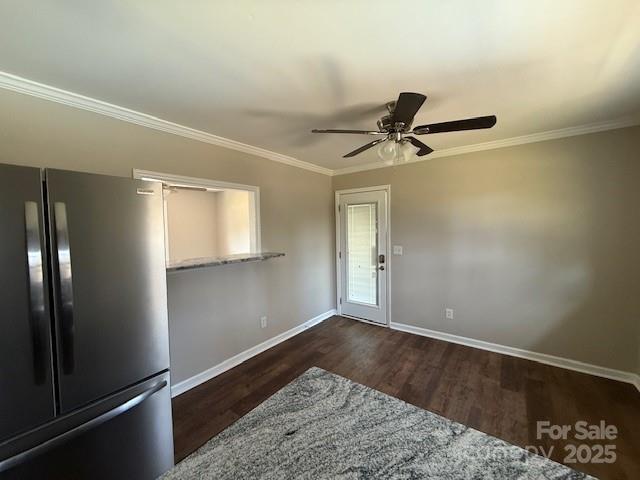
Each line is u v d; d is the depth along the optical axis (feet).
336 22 3.94
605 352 8.34
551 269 9.04
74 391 4.19
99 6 3.57
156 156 7.38
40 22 3.83
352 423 3.37
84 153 6.20
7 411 3.66
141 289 4.94
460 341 10.87
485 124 5.50
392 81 5.57
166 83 5.57
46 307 3.92
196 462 2.83
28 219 3.74
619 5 3.65
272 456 2.89
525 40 4.38
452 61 4.93
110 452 4.59
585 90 6.06
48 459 3.98
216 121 7.52
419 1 3.57
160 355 5.25
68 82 5.49
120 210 4.63
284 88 5.80
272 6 3.63
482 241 10.18
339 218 14.08
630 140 7.77
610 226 8.14
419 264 11.68
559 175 8.75
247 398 7.67
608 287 8.25
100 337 4.44
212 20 3.87
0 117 5.22
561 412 6.82
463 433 3.20
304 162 12.26
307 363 9.59
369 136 8.63
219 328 9.04
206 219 16.40
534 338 9.42
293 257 11.93
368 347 10.73
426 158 11.23
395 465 2.77
